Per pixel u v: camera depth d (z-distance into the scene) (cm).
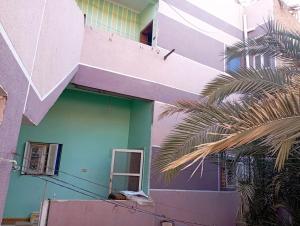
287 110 196
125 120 810
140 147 725
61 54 407
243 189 499
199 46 834
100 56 646
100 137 761
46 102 376
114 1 800
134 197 622
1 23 191
